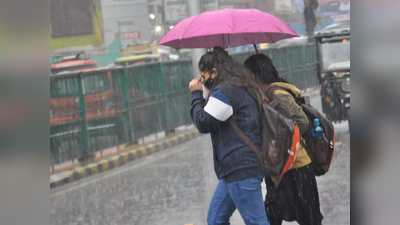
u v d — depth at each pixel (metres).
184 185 12.98
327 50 20.16
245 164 5.27
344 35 19.91
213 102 5.28
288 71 33.66
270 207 6.26
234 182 5.31
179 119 24.27
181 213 10.07
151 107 22.34
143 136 21.69
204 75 5.66
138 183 14.11
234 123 5.32
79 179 16.42
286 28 6.28
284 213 6.20
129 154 19.19
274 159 5.29
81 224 10.16
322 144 6.02
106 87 20.03
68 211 11.52
